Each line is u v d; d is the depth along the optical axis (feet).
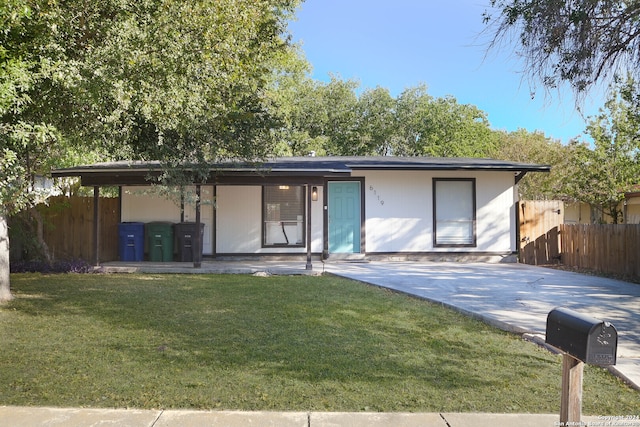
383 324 21.47
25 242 42.24
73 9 19.30
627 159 56.95
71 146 25.96
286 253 46.65
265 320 22.08
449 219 47.65
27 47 18.56
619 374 15.20
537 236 47.34
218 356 16.94
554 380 14.93
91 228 45.16
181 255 43.16
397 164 45.01
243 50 27.35
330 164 42.75
